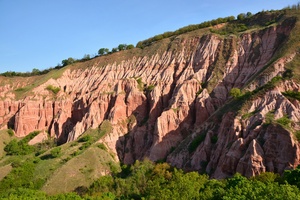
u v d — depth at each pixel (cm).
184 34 14100
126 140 11250
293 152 6456
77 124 12044
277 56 9388
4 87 16288
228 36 12250
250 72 10606
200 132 8919
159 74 12812
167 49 13750
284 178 5472
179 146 9062
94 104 12456
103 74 14450
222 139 7912
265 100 7881
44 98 14238
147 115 11850
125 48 16250
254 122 7469
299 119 7062
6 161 11262
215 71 11312
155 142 9919
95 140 10894
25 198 6081
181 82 11812
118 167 10050
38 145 12600
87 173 9294
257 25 12419
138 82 12850
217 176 7212
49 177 9225
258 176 5894
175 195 4453
